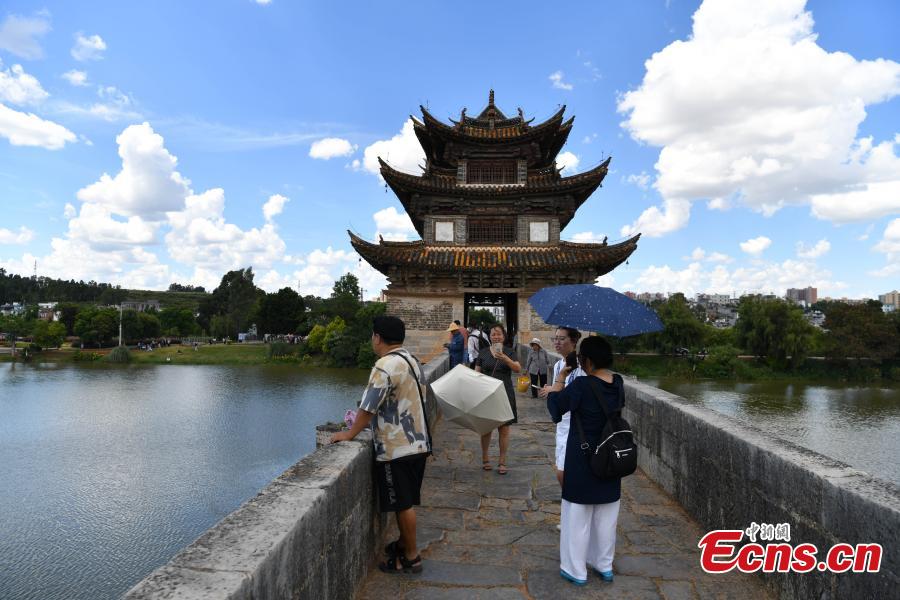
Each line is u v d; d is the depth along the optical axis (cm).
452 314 2356
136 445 4244
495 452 950
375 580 479
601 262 2275
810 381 6562
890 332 6681
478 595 459
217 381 7338
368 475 479
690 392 5772
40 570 2312
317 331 9506
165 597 216
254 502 329
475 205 2458
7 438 4450
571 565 478
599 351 468
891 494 336
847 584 345
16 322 11106
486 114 2675
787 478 419
